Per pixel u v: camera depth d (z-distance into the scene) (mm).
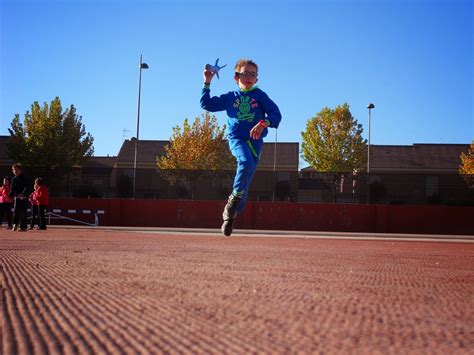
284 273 4645
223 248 8859
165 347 2045
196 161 57219
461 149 64188
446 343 2227
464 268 5789
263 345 2102
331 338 2244
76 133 56594
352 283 4059
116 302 2975
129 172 32250
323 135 57812
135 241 11156
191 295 3273
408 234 30094
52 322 2418
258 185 31469
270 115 6824
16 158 54781
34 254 6336
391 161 61750
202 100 6922
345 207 30953
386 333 2367
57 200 32156
